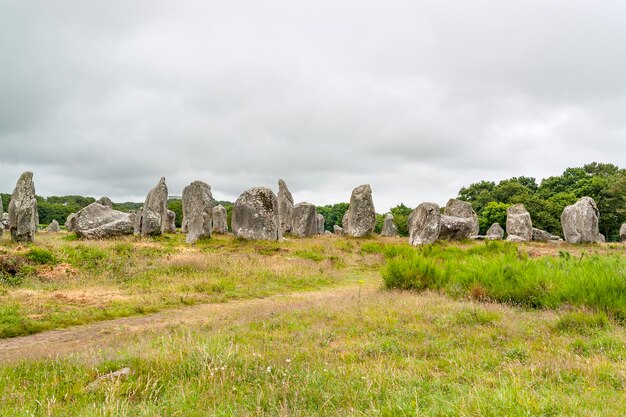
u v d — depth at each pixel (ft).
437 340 28.37
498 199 262.26
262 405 18.17
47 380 21.65
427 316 35.06
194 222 95.55
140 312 42.78
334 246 97.04
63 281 54.24
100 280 55.77
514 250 74.90
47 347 30.60
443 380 20.85
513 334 29.45
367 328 31.94
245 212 98.68
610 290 37.55
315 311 38.11
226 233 119.65
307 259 80.02
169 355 24.82
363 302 41.68
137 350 26.66
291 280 61.67
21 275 53.98
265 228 97.86
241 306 44.78
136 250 72.13
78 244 71.87
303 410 17.42
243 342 28.71
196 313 42.63
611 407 16.85
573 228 114.32
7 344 32.65
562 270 46.14
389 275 53.11
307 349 26.35
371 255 86.22
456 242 105.70
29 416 17.48
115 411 17.30
